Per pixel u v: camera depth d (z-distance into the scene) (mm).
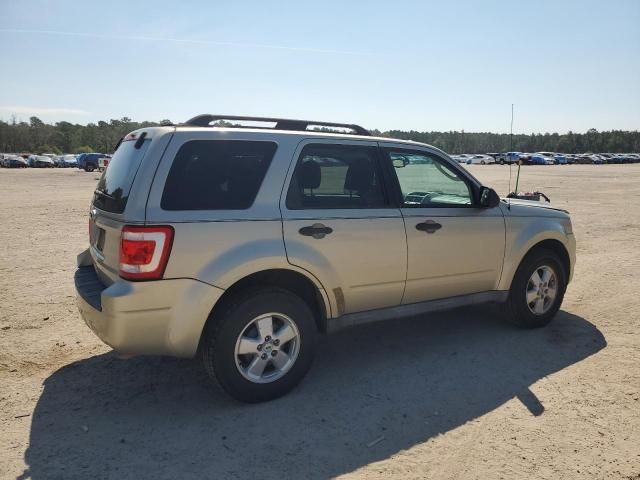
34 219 12703
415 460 2920
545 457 2947
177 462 2889
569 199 18734
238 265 3299
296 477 2764
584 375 4016
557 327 5125
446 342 4723
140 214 3113
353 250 3805
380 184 4059
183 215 3195
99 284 3701
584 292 6367
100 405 3539
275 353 3570
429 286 4293
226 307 3363
